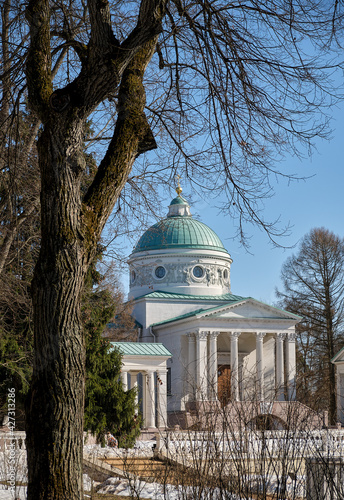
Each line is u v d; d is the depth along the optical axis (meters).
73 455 8.63
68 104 9.28
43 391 8.70
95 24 9.55
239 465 11.88
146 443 38.44
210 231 81.88
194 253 78.50
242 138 13.11
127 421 35.94
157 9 9.75
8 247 19.14
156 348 59.84
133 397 36.62
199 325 66.94
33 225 21.09
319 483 10.93
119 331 63.94
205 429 13.80
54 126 9.30
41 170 9.37
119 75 9.57
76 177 9.30
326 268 64.94
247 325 67.94
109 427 35.66
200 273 79.00
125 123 10.05
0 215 19.70
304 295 66.25
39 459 8.54
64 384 8.70
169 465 15.24
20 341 28.73
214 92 12.98
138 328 74.50
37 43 10.33
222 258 80.44
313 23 11.80
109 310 36.84
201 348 66.38
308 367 67.81
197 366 65.56
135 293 80.19
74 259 9.05
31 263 22.95
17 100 12.20
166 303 76.00
